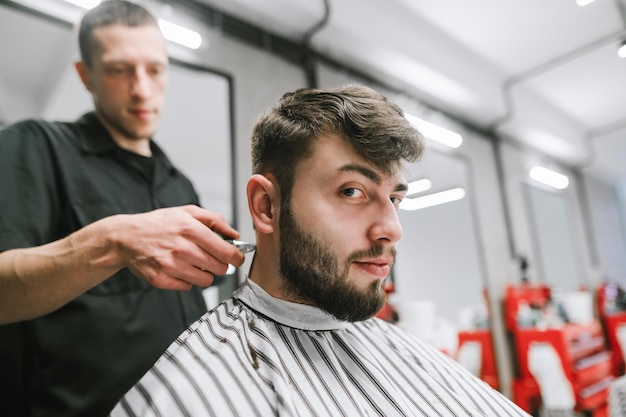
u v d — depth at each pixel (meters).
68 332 0.85
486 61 3.28
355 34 2.35
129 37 1.06
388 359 0.91
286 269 0.76
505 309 3.38
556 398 2.77
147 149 1.21
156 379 0.63
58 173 0.94
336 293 0.73
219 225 0.79
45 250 0.71
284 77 2.24
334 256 0.72
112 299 0.91
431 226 3.59
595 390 2.89
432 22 2.86
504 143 3.96
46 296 0.70
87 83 1.12
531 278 3.80
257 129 0.84
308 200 0.74
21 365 0.86
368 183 0.73
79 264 0.69
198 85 2.26
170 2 1.83
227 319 0.79
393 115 0.76
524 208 3.99
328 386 0.74
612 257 5.30
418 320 2.30
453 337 2.85
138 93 1.07
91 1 1.59
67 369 0.83
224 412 0.60
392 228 0.73
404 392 0.83
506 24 2.87
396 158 0.75
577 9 2.69
